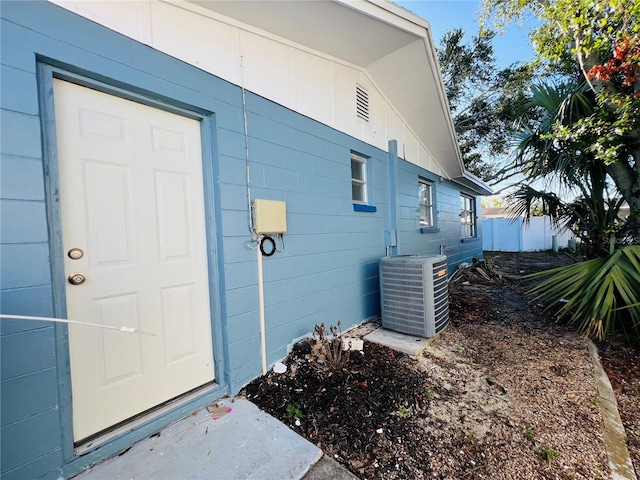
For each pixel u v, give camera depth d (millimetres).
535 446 1717
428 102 4605
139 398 1853
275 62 2686
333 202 3363
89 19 1591
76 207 1620
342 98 3557
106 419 1709
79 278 1618
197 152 2186
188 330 2109
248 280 2379
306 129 3008
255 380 2381
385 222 4422
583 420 1940
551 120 3906
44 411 1418
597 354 2893
